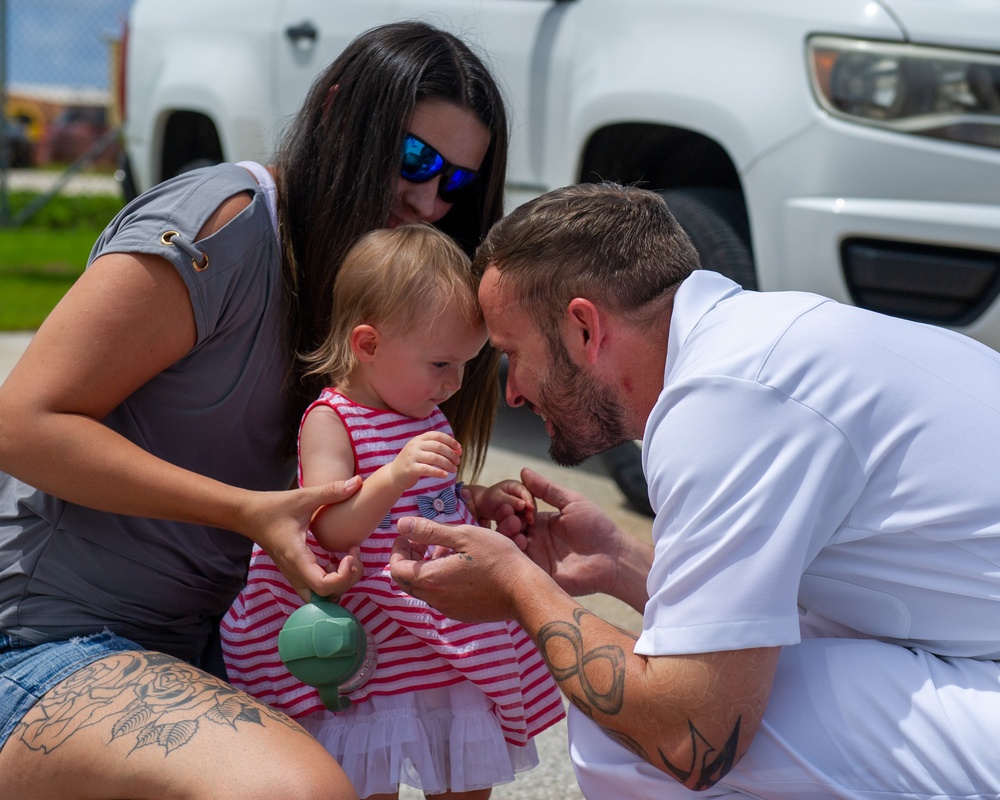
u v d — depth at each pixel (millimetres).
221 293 1742
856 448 1511
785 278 3201
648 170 3752
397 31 1966
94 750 1565
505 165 2092
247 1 4715
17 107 23500
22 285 7387
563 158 3762
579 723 1809
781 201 3170
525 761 2006
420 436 1771
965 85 2986
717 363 1545
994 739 1515
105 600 1801
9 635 1777
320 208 1924
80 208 12172
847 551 1579
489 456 4297
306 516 1722
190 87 4848
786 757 1592
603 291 1699
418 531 1721
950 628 1599
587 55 3654
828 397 1511
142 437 1801
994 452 1528
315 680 1702
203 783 1487
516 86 3855
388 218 1950
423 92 1920
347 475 1860
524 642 1984
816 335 1555
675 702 1505
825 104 3119
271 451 1967
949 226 2967
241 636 1889
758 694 1499
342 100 1918
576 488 3973
